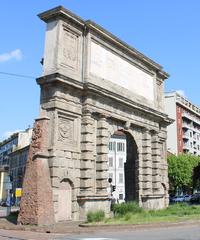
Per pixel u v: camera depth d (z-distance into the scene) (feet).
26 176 94.07
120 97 120.16
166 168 151.23
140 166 133.49
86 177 104.53
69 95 104.94
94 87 108.68
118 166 278.05
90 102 109.09
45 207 91.15
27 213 90.43
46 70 103.76
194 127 393.09
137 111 131.54
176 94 351.25
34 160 94.38
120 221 88.07
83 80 109.60
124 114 124.26
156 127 144.05
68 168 101.60
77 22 109.81
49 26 107.04
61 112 101.60
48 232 77.25
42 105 102.06
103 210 104.12
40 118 98.43
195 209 124.98
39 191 90.84
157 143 141.90
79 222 96.22
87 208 102.73
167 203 148.36
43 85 102.42
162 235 68.90
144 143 135.95
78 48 110.83
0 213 166.91
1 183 320.09
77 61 109.60
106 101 115.96
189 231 76.59
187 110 375.25
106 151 112.78
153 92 146.82
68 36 107.86
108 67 120.88
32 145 96.63
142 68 140.46
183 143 357.61
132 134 130.82
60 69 102.12
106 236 68.85
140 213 105.09
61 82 100.73
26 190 92.63
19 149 296.71
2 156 393.09
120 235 70.23
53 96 100.42
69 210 100.42
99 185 108.58
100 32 116.57
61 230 77.46
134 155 134.92
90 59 112.57
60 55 103.19
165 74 156.76
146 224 83.82
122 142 283.38
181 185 277.85
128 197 134.51
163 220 90.53
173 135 340.80
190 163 279.28
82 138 107.14
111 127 119.03
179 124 350.64
